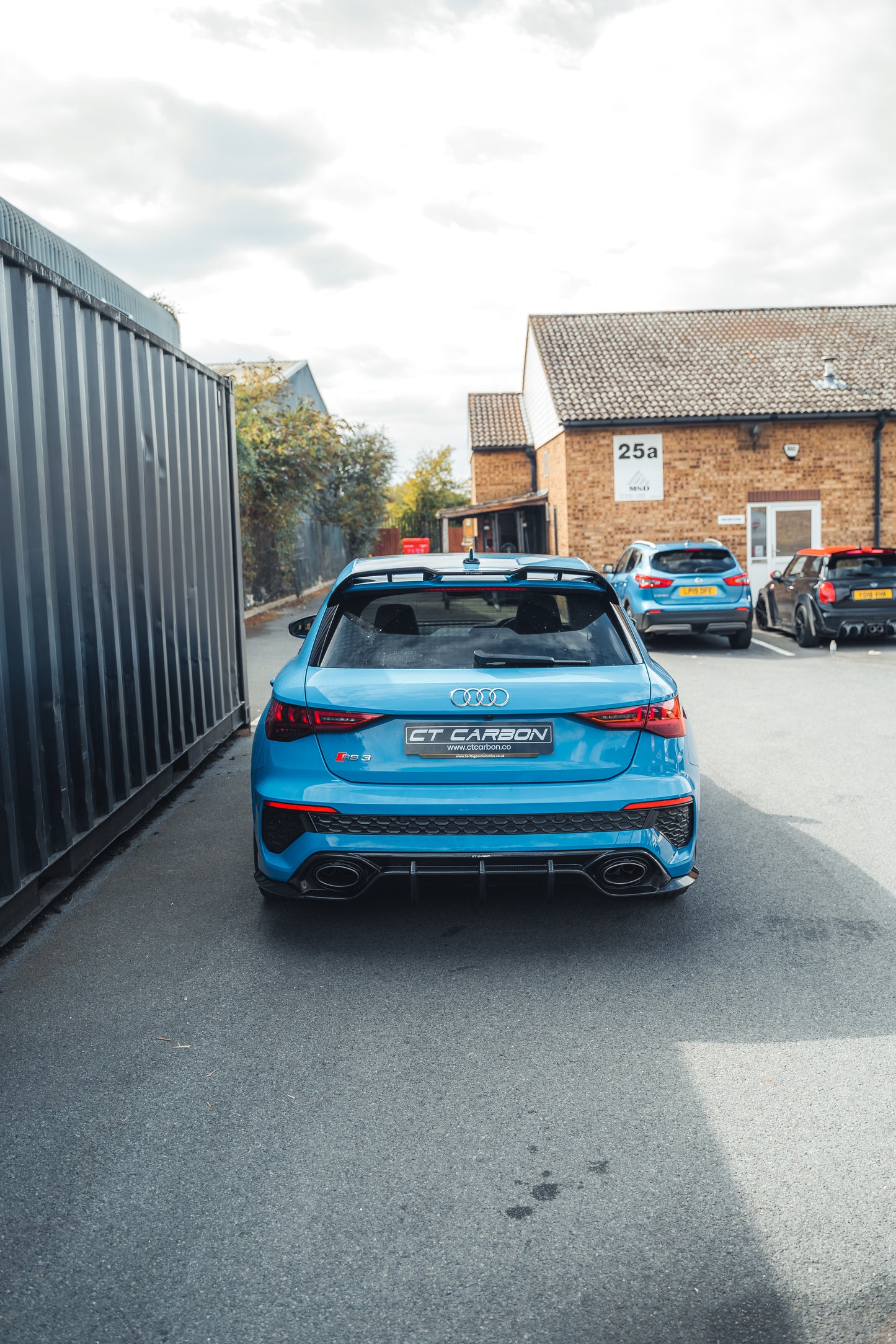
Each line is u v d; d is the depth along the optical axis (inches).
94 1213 92.1
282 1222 90.7
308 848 140.1
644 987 139.6
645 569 562.9
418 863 138.9
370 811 137.6
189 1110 109.3
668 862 144.5
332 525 1354.6
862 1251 85.9
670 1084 113.9
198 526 272.1
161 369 239.3
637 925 163.3
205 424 283.7
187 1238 88.7
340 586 155.6
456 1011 132.7
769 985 140.0
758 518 920.9
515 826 138.9
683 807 144.4
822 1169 97.6
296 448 814.5
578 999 136.3
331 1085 114.3
